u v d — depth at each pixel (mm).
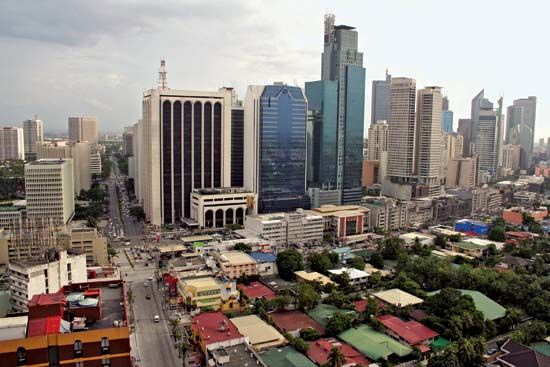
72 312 141500
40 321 133625
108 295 165000
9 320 158625
